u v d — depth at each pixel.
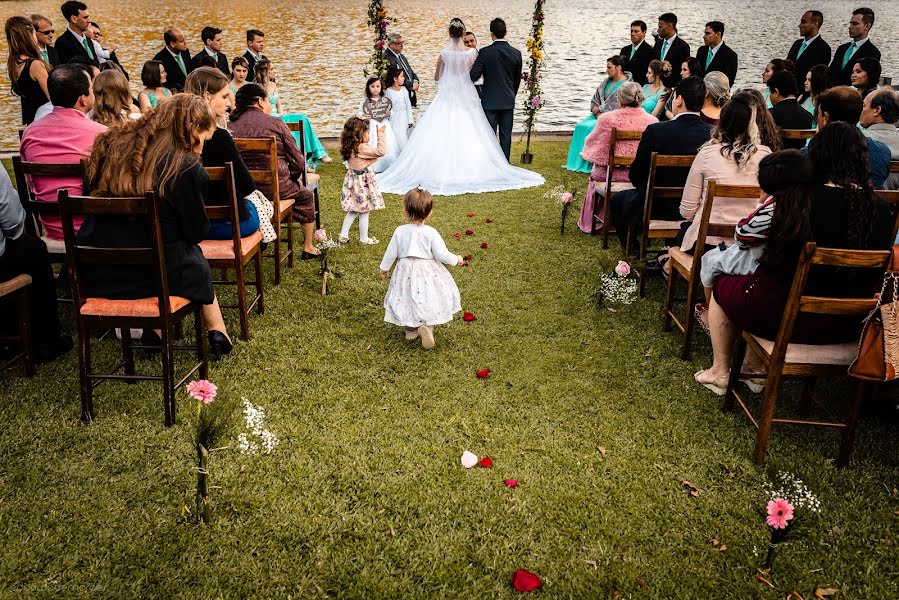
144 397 3.43
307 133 7.96
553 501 2.78
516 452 3.08
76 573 2.38
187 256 3.30
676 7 46.56
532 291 4.89
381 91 8.70
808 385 3.29
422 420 3.31
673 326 4.39
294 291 4.82
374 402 3.45
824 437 3.23
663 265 5.02
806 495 2.80
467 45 8.25
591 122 8.37
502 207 7.02
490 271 5.25
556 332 4.27
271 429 3.20
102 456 2.98
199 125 3.22
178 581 2.36
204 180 3.23
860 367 2.72
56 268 5.46
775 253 2.88
